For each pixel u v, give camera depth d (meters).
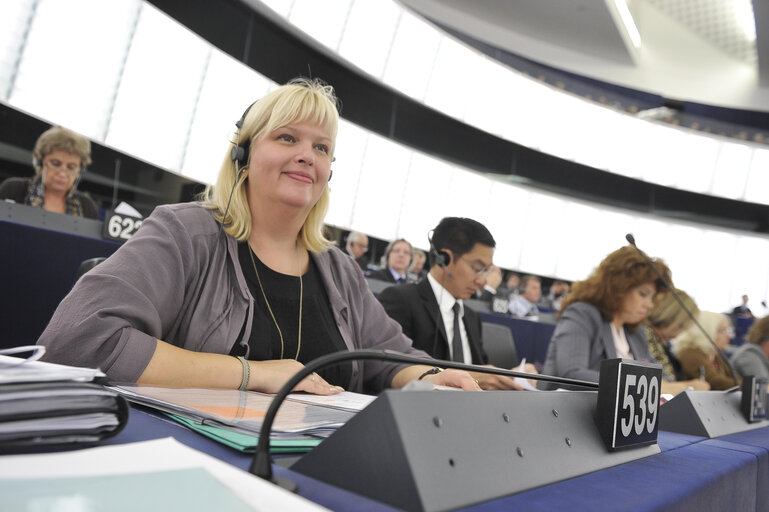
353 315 1.41
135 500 0.31
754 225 14.78
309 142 1.26
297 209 1.27
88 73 6.32
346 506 0.39
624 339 2.36
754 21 12.85
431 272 2.13
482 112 12.54
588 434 0.60
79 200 3.86
